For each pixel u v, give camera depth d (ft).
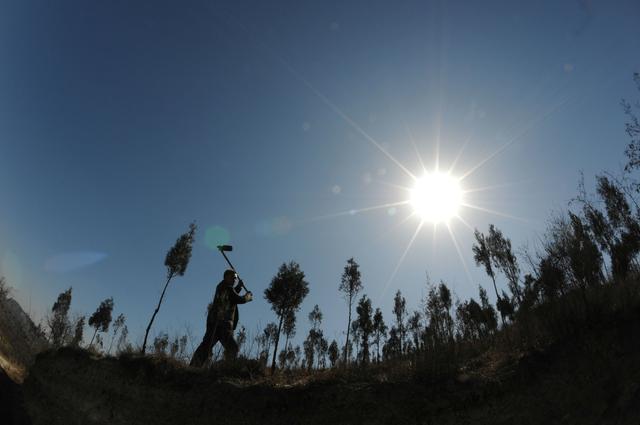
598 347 17.38
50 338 27.20
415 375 19.61
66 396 21.47
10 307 28.94
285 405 19.43
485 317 28.48
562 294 21.13
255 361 23.98
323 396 19.47
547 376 17.48
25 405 21.21
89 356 23.47
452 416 17.37
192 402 20.38
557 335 19.79
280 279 49.85
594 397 15.19
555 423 15.11
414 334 21.90
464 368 20.63
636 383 14.32
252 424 19.02
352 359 23.39
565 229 22.44
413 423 17.54
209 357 24.53
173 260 57.62
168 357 22.90
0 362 22.65
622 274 22.08
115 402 20.86
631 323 17.48
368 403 18.70
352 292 68.08
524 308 23.52
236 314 28.45
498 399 17.38
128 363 22.58
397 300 67.56
